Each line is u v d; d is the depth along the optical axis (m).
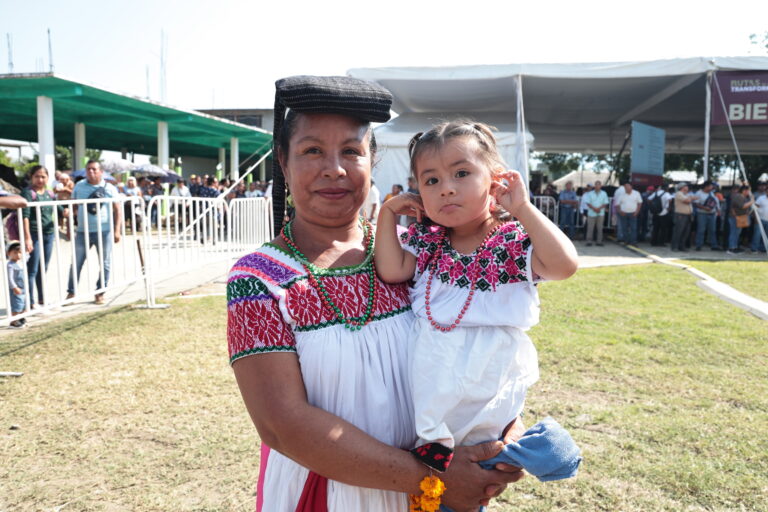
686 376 4.12
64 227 6.77
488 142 1.40
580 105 17.64
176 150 28.23
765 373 4.18
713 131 21.58
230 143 23.34
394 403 1.32
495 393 1.31
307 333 1.24
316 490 1.28
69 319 5.75
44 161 12.34
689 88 15.09
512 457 1.27
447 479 1.23
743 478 2.74
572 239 15.25
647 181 14.95
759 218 12.02
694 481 2.71
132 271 8.66
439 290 1.40
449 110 17.66
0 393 3.79
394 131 13.37
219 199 7.71
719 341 4.97
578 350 4.70
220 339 5.05
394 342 1.35
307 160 1.32
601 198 13.88
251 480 2.79
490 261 1.37
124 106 15.14
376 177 13.14
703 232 12.75
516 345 1.36
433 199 1.37
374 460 1.16
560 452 1.28
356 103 1.29
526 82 13.77
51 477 2.80
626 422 3.36
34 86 12.10
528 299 1.35
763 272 9.05
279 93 1.26
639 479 2.75
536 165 42.72
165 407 3.60
